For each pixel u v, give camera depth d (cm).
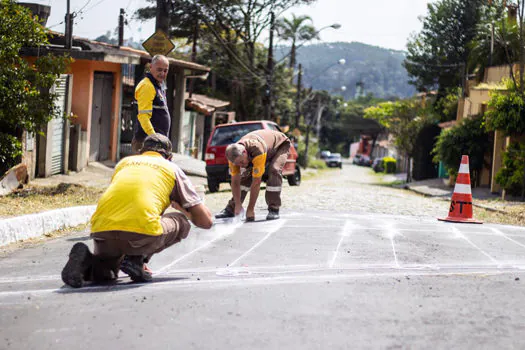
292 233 834
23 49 1505
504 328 415
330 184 2570
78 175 1614
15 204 1015
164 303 468
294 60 4928
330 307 460
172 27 3853
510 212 1413
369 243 764
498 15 3212
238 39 4275
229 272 595
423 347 377
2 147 1205
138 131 813
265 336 393
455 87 3684
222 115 3925
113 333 397
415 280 557
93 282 550
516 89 1945
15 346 375
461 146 2522
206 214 545
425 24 3966
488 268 629
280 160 958
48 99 1220
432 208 1388
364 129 10538
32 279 575
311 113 9450
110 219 508
